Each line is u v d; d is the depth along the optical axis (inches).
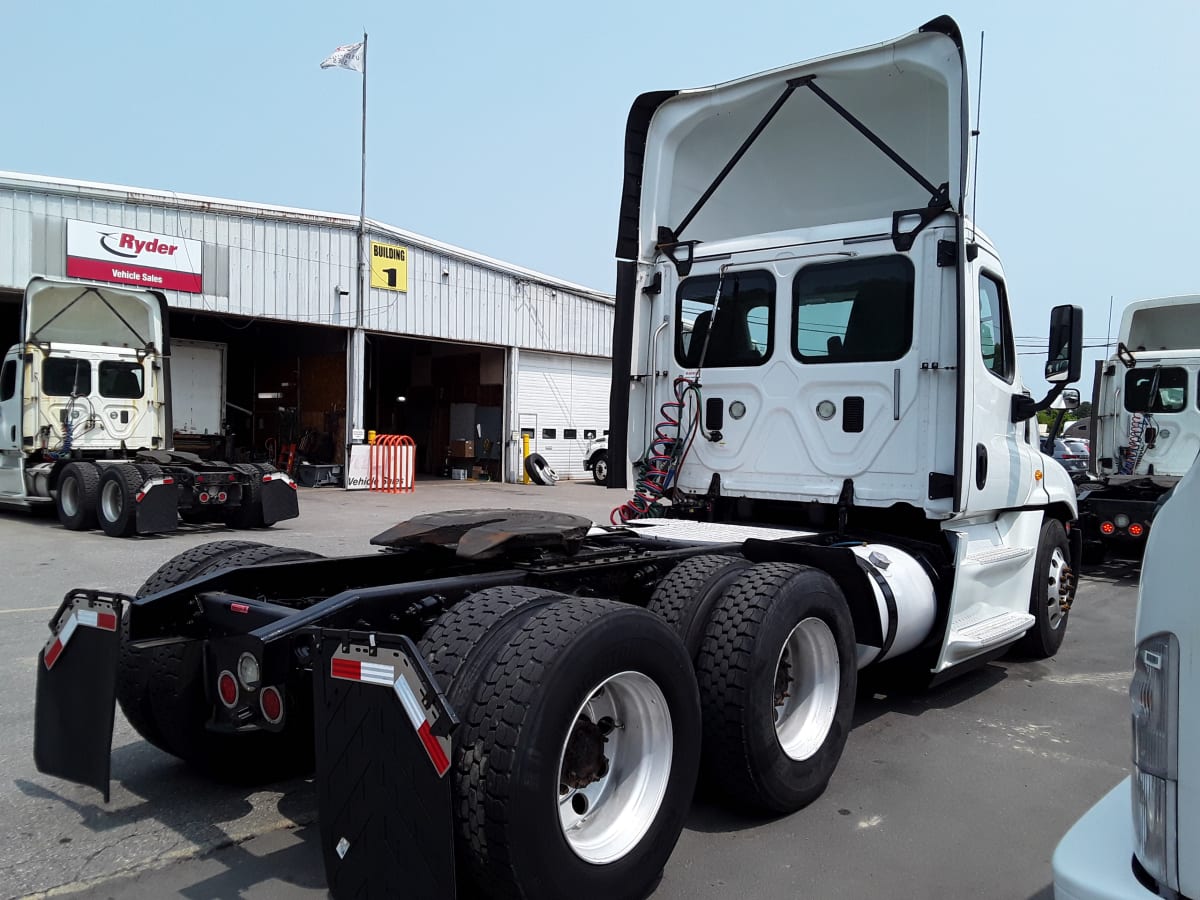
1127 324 477.7
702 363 226.2
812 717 155.5
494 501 716.7
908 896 122.9
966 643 192.9
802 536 192.4
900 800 156.5
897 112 210.2
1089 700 218.5
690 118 228.4
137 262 708.0
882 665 213.6
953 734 192.2
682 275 231.0
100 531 485.4
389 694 96.2
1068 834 84.5
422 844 92.7
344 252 834.8
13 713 186.1
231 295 764.0
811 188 232.1
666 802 118.5
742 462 218.4
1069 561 269.9
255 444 1127.6
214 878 122.0
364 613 118.1
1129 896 74.1
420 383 1144.8
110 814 142.0
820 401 206.7
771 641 139.8
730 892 122.7
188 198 733.9
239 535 471.5
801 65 205.8
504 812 96.5
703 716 139.1
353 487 828.0
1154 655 77.0
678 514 232.7
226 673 120.4
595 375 1106.7
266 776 157.1
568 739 106.4
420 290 896.9
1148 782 76.4
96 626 124.1
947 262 190.5
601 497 791.7
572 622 107.3
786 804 144.6
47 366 513.7
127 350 540.7
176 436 801.6
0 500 546.0
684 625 142.1
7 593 307.6
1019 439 227.1
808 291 209.5
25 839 132.5
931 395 191.5
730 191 240.7
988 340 212.4
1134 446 472.1
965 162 181.5
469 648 105.8
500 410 1016.9
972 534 209.0
